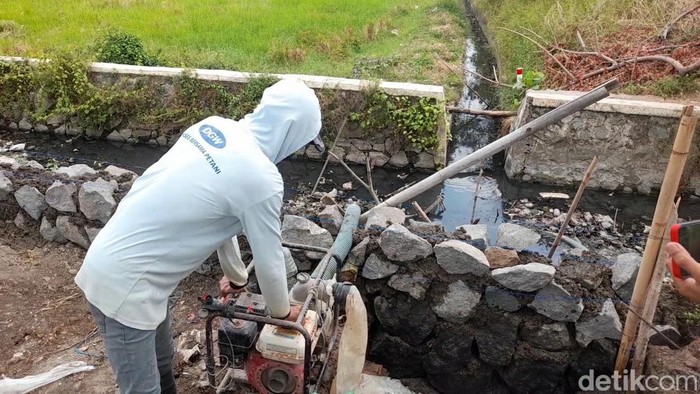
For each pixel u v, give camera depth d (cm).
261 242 252
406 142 775
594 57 909
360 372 320
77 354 381
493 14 1301
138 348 259
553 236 612
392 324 382
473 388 384
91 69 834
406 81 981
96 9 1237
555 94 734
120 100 822
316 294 304
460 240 381
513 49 1075
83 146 845
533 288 344
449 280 361
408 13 1394
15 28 1090
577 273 351
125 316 250
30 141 852
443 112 760
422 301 371
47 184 463
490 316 362
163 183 248
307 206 640
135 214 249
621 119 701
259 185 244
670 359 327
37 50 938
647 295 317
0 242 474
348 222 385
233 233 267
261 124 262
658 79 802
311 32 1115
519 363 366
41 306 416
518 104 862
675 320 347
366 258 375
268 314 289
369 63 1020
